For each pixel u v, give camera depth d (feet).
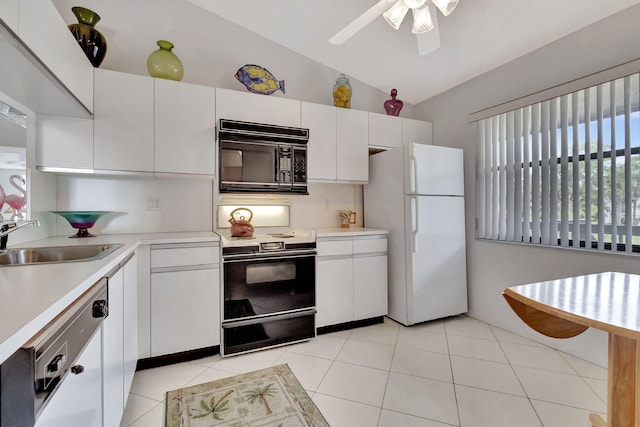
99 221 7.68
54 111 6.15
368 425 4.94
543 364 6.86
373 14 5.48
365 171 10.02
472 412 5.25
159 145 7.23
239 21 9.23
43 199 6.61
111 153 6.79
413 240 8.82
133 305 5.84
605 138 6.55
